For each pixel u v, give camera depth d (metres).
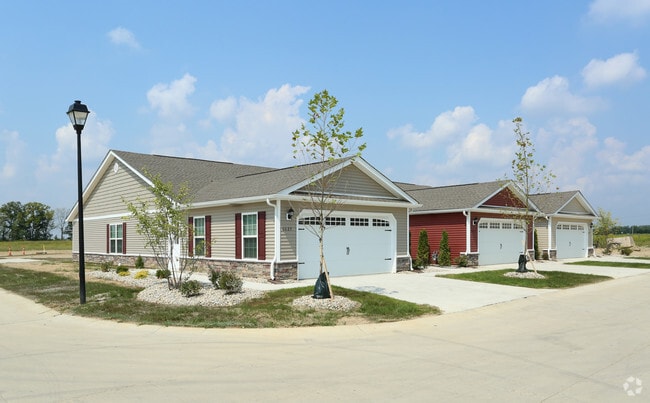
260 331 9.27
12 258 34.00
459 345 8.15
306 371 6.57
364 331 9.31
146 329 9.45
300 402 5.34
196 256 19.62
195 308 11.52
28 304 12.44
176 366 6.82
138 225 14.99
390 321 10.24
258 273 16.91
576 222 33.31
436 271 21.08
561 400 5.41
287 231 16.59
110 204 26.28
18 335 8.98
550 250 30.39
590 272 21.41
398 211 20.64
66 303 12.38
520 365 6.88
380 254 19.94
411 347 8.01
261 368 6.72
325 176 16.89
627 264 26.17
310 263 17.34
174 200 14.80
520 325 9.90
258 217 17.08
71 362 7.02
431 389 5.79
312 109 11.99
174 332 9.19
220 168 25.95
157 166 24.05
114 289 14.78
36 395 5.58
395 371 6.58
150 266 22.77
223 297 12.59
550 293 14.64
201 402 5.34
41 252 46.94
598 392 5.68
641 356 7.36
